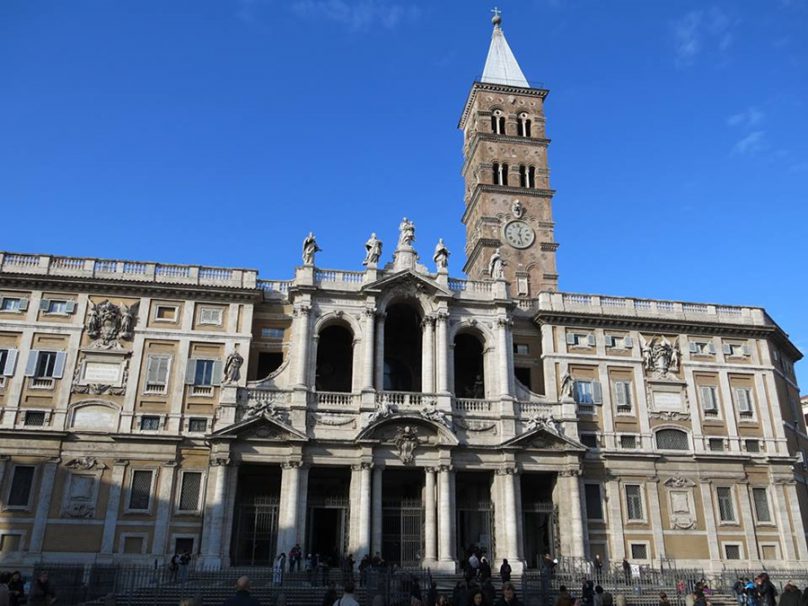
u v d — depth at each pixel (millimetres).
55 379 49188
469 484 53094
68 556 45344
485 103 80000
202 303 52938
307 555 47594
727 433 57250
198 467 48781
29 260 51656
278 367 54844
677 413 57000
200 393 50531
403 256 55406
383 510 49969
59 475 47062
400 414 49062
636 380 57281
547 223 74500
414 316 57312
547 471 51000
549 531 51688
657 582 43406
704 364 59125
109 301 51719
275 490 50594
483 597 18047
